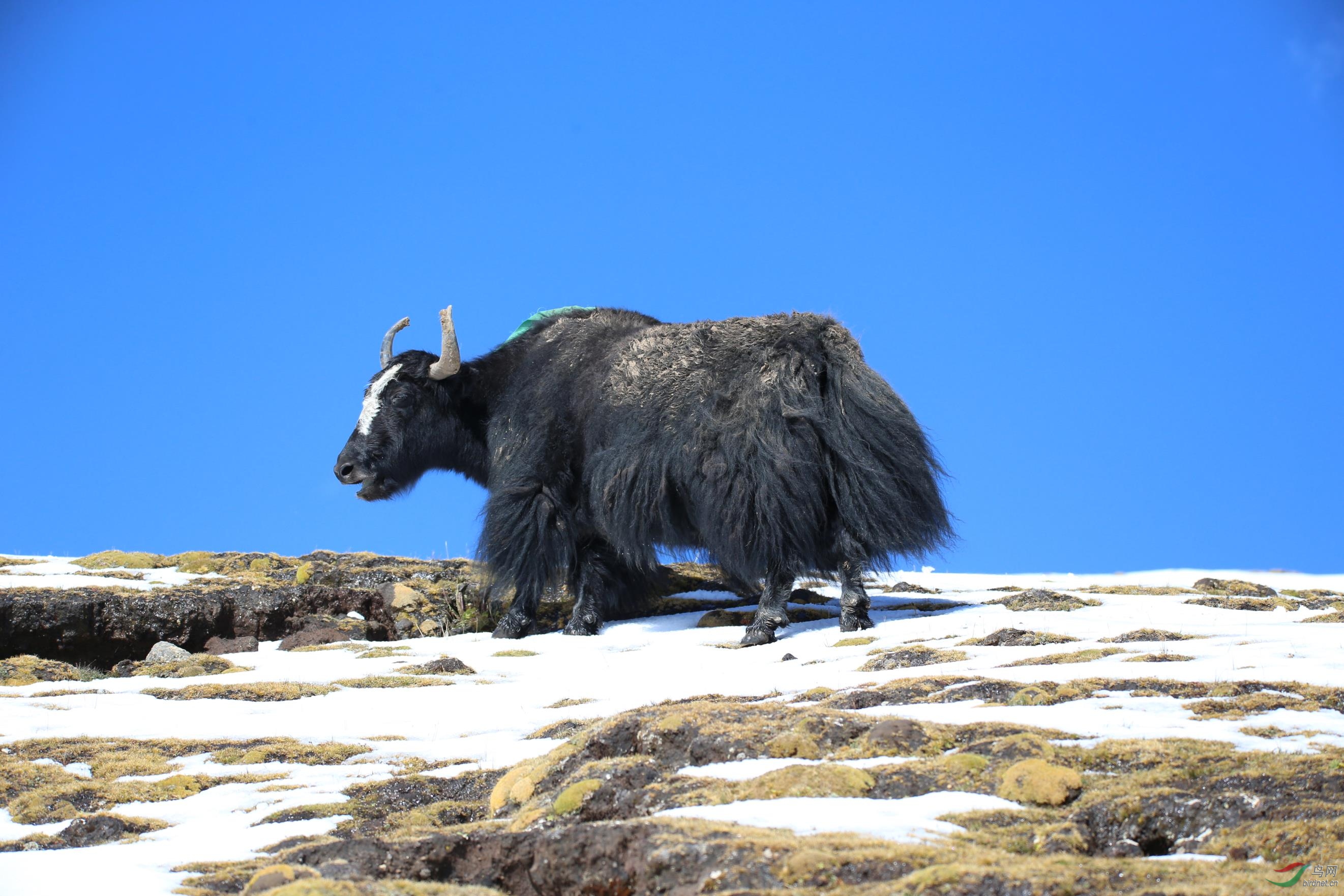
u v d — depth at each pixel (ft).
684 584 209.77
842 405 149.89
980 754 70.18
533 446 177.88
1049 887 48.16
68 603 166.09
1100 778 65.98
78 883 63.87
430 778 89.20
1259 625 129.29
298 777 93.81
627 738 80.28
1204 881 49.19
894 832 57.00
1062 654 111.34
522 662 152.35
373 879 57.77
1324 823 54.44
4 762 98.53
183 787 92.27
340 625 179.93
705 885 51.52
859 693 95.61
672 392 159.63
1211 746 69.56
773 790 65.67
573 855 57.41
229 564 211.00
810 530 149.59
